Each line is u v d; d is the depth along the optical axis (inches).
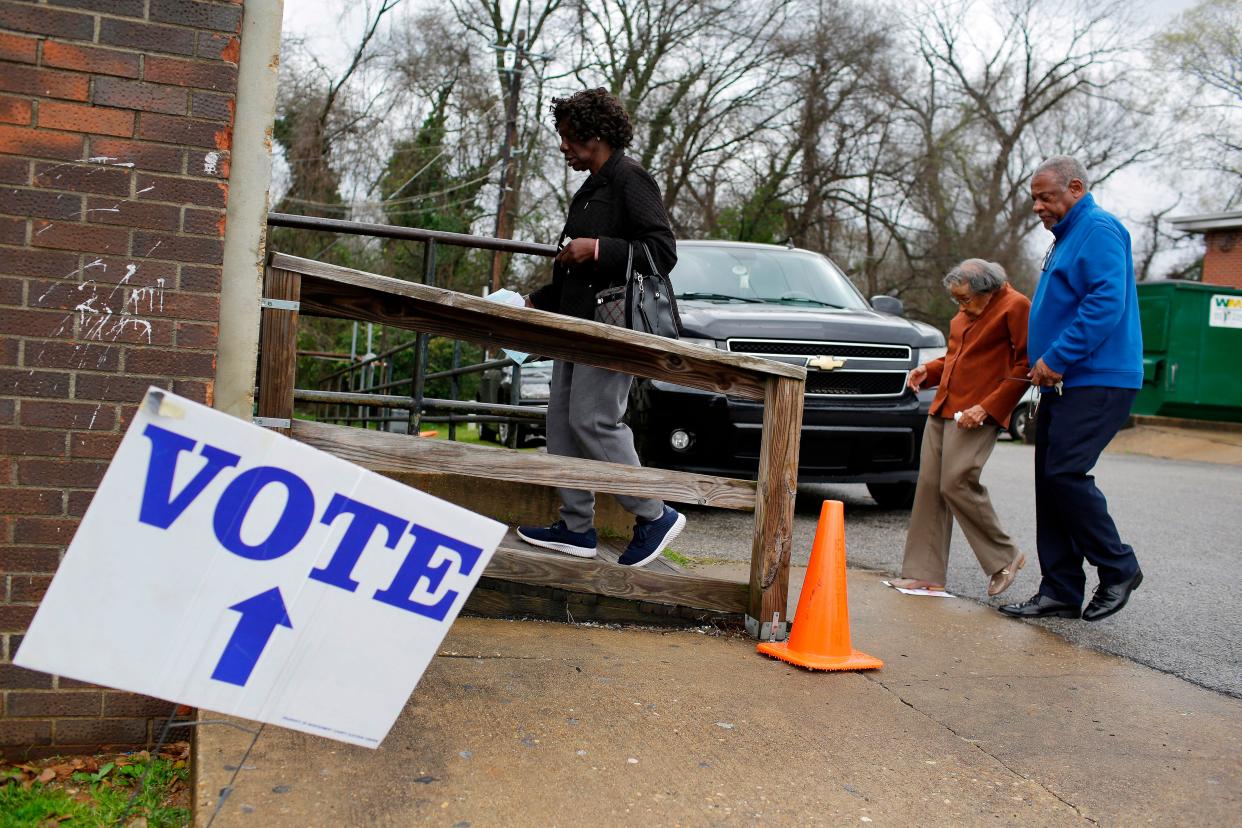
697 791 104.5
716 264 324.8
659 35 1282.0
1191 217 928.3
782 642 158.9
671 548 235.9
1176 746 127.3
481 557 92.5
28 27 106.1
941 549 208.1
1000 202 1556.3
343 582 90.0
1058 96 1551.4
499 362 219.5
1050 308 187.2
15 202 106.4
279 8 114.6
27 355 107.6
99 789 106.3
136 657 85.4
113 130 108.7
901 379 284.7
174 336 111.0
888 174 1433.3
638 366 157.6
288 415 134.3
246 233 115.2
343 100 1170.0
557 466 151.3
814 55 1339.8
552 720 119.4
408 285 137.1
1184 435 625.0
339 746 107.0
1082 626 185.9
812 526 282.8
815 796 105.7
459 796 98.8
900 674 149.3
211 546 86.6
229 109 111.7
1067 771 117.2
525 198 1216.8
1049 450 187.8
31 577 109.1
